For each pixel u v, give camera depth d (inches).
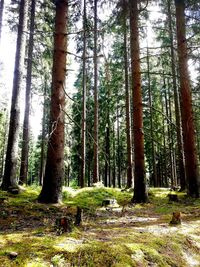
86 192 496.7
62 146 357.4
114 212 346.6
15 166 455.5
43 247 150.9
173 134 1131.3
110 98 1043.3
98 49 514.3
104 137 1291.8
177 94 748.0
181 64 537.3
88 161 1250.0
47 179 348.2
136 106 467.5
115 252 154.0
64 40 374.9
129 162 725.9
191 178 508.4
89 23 485.7
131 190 631.2
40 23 650.2
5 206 303.6
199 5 522.0
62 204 341.4
